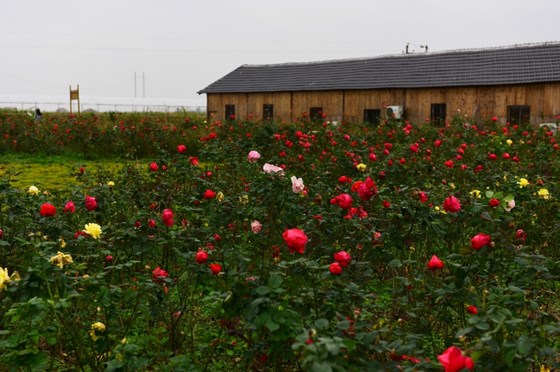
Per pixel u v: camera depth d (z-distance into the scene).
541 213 5.52
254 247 4.49
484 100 22.03
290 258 3.24
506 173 6.05
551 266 4.29
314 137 9.60
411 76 24.48
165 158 6.82
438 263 2.97
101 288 2.91
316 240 4.31
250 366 3.06
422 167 6.72
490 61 23.55
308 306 2.66
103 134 14.98
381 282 4.18
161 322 3.72
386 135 11.34
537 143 10.38
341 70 27.62
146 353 3.43
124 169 6.88
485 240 2.90
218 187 5.96
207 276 3.26
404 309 3.24
